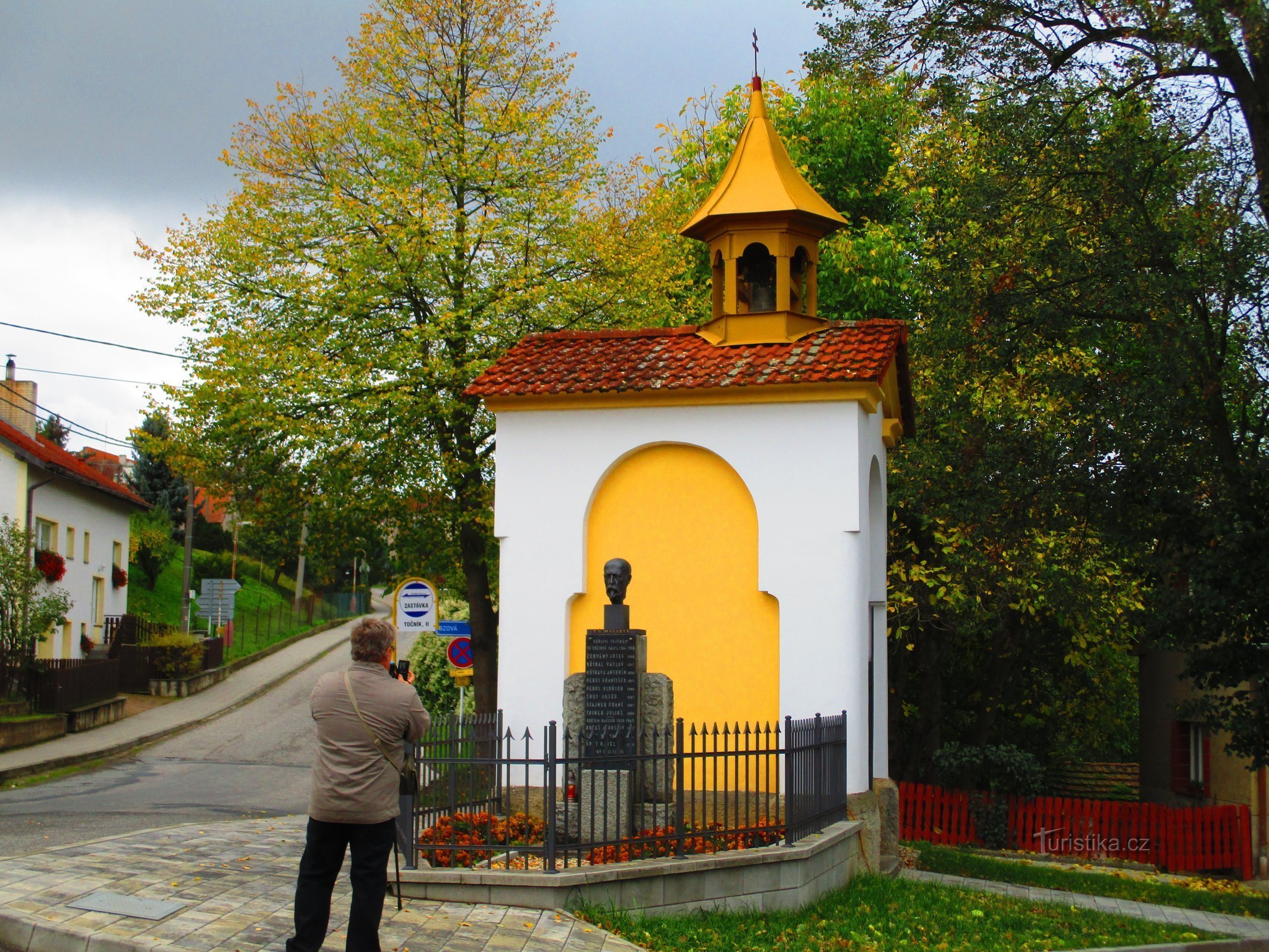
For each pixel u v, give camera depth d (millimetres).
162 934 7930
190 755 25234
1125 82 16391
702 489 13414
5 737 23578
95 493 38125
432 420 21578
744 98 28828
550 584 13438
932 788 20797
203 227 22547
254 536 25703
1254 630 16469
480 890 9266
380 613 76500
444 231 21203
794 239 14938
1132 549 17797
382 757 7328
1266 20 13906
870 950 9508
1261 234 15523
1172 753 24469
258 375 20734
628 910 9484
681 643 13273
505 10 23188
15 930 7926
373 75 22812
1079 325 17312
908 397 16484
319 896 7297
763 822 12422
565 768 9555
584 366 13992
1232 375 17203
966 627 20078
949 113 17203
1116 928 12133
